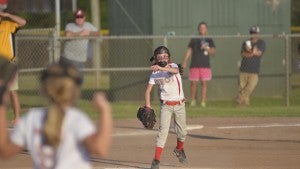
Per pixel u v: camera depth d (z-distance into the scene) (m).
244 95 50.25
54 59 46.62
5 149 13.07
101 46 68.69
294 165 29.41
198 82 53.06
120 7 54.88
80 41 47.50
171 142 35.53
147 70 51.00
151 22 53.12
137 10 53.97
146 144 35.19
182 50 53.12
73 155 12.79
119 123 42.34
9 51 32.53
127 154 32.44
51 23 76.69
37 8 71.62
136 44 53.84
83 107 48.69
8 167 29.34
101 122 12.52
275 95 55.38
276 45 55.22
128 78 53.62
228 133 38.50
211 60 54.09
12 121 37.66
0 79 14.03
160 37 48.25
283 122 42.66
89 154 13.00
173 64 28.12
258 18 55.19
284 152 32.62
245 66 49.72
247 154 32.09
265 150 33.16
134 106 50.00
